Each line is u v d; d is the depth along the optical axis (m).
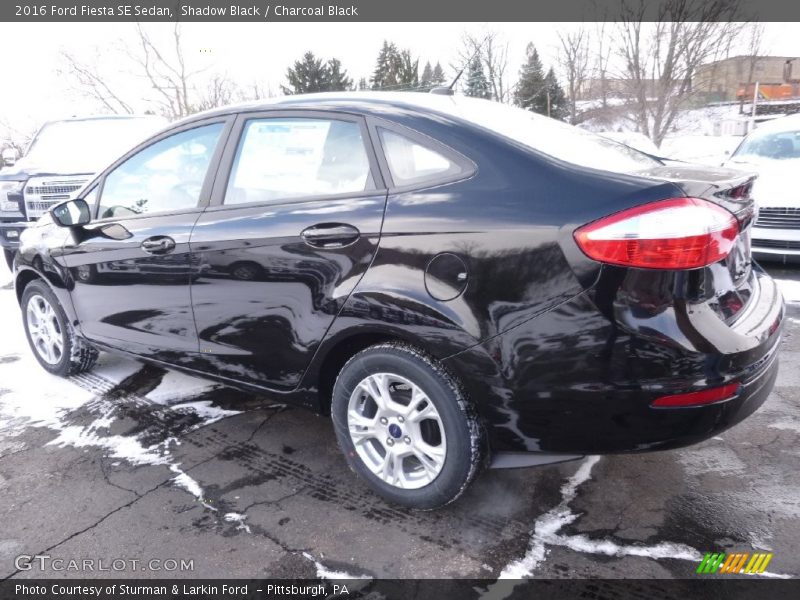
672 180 2.06
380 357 2.42
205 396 3.70
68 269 3.63
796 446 2.93
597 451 2.15
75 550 2.34
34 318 4.14
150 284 3.17
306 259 2.54
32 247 3.89
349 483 2.75
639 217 1.96
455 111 2.56
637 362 1.98
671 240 1.94
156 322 3.23
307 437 3.18
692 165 2.55
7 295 6.43
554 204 2.08
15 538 2.42
